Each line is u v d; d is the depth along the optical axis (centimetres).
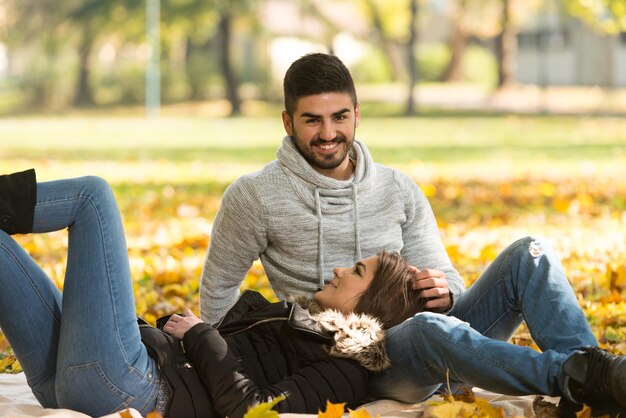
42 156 2681
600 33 5700
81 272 442
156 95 5456
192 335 453
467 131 3638
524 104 5247
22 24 6259
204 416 450
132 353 444
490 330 495
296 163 529
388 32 6175
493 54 7212
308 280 532
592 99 5341
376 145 2981
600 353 417
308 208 532
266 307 473
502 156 2531
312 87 513
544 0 5631
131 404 445
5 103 6662
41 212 442
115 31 6000
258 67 6825
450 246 1058
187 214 1476
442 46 7456
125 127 4278
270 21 6147
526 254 475
